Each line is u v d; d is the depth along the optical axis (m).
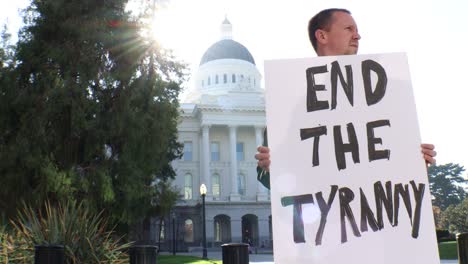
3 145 21.83
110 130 21.78
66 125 22.16
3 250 6.39
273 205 2.72
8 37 23.03
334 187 2.73
